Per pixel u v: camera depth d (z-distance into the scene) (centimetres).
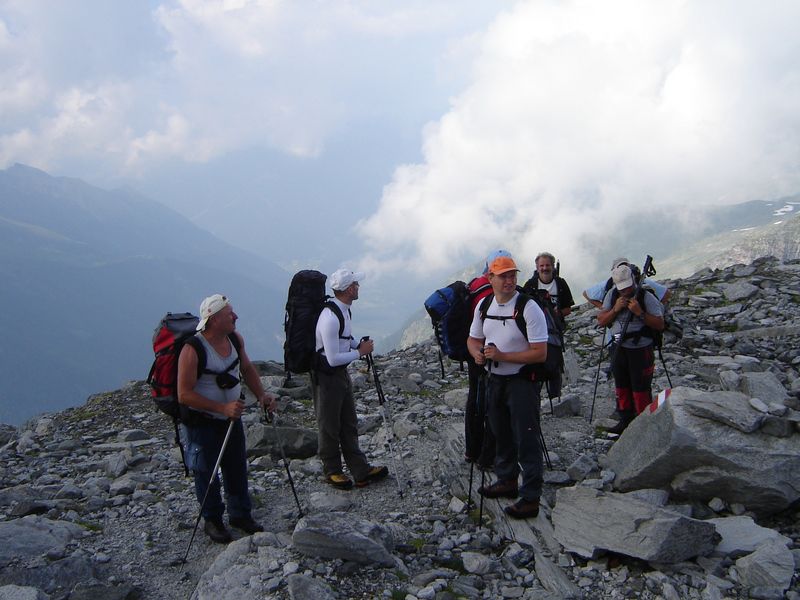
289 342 846
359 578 611
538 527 700
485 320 729
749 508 682
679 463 716
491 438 823
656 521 606
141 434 1246
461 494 806
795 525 666
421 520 755
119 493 897
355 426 884
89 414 1457
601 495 673
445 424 1148
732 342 1506
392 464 960
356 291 856
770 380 955
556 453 930
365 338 874
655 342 966
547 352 721
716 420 712
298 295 856
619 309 948
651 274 948
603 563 623
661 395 796
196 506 838
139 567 674
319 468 948
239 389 730
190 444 713
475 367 824
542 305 773
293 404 1368
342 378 861
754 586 565
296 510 808
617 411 1018
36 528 731
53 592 618
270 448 1025
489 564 633
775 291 1839
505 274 702
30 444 1235
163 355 706
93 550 709
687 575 587
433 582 605
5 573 632
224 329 708
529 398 710
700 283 2052
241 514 746
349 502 807
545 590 586
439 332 827
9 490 900
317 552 630
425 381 1505
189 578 651
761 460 675
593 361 1509
